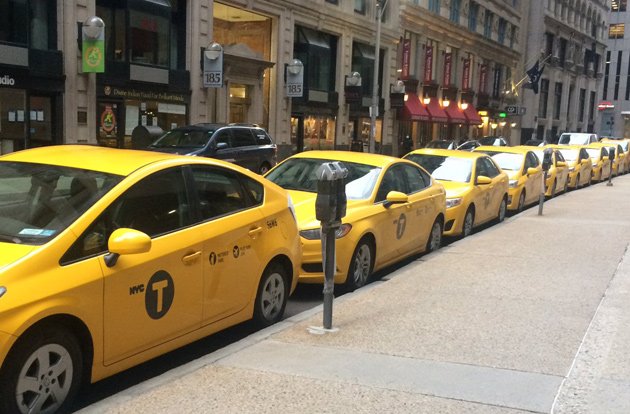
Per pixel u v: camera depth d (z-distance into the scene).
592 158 24.53
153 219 4.40
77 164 4.50
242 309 5.19
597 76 83.75
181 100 22.28
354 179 7.83
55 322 3.62
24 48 17.03
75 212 3.98
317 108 30.36
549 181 17.11
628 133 91.19
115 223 4.11
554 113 71.38
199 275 4.62
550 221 12.38
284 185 8.05
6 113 17.00
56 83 18.03
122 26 19.92
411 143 35.78
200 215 4.80
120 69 19.78
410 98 39.78
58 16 17.97
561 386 4.17
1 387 3.35
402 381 4.25
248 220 5.23
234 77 24.41
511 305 6.20
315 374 4.35
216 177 5.12
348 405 3.86
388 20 36.09
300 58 29.33
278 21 27.02
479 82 51.31
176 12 22.38
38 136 17.97
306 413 3.74
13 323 3.33
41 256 3.60
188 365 4.56
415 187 8.81
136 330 4.12
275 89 27.30
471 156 11.95
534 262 8.33
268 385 4.15
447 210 10.41
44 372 3.57
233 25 25.47
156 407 3.80
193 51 22.64
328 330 5.33
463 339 5.15
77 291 3.68
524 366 4.55
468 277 7.43
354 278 7.07
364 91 34.62
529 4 61.94
